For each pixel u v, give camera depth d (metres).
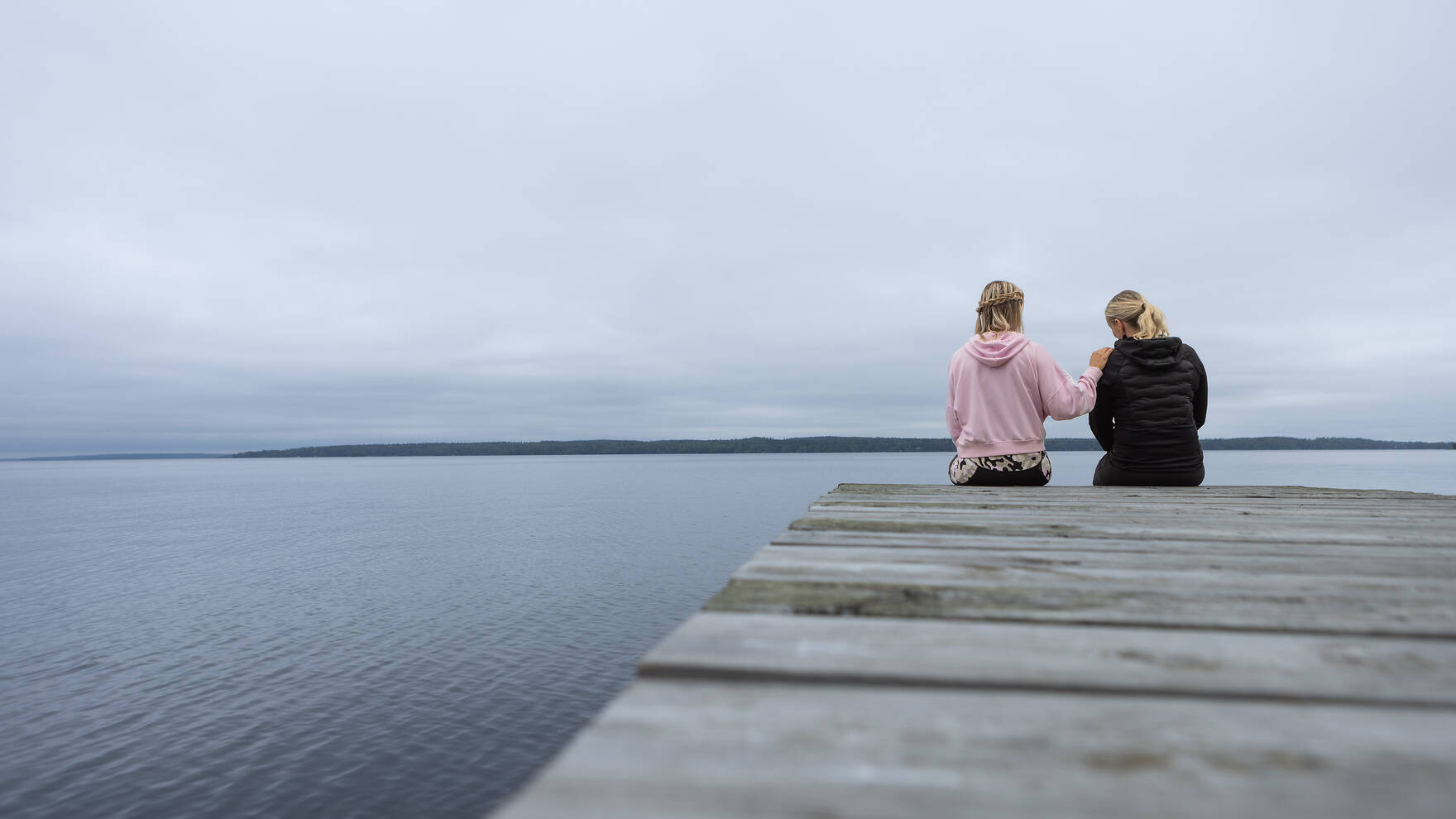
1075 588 1.52
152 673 23.81
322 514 81.94
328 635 28.59
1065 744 0.76
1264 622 1.25
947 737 0.78
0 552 52.59
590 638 27.84
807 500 94.44
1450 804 0.63
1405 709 0.87
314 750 17.52
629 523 68.25
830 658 1.03
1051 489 4.06
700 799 0.64
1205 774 0.69
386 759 17.03
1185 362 4.15
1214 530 2.41
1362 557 1.92
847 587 1.51
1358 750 0.74
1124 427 4.24
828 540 2.18
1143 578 1.62
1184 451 4.16
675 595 35.62
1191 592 1.49
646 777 0.68
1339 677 0.96
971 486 4.25
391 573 42.22
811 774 0.69
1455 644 1.12
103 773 16.50
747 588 1.51
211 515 81.81
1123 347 4.26
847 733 0.79
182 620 31.28
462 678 22.95
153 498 114.31
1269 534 2.35
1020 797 0.64
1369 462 194.12
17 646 27.33
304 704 20.70
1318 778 0.68
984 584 1.56
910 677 0.96
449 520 73.38
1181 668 1.00
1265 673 0.97
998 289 4.21
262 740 18.14
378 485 154.12
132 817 14.49
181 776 16.25
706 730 0.79
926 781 0.68
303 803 14.94
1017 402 4.13
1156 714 0.85
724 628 1.20
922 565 1.77
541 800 0.63
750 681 0.98
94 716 19.98
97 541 58.28
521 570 42.75
